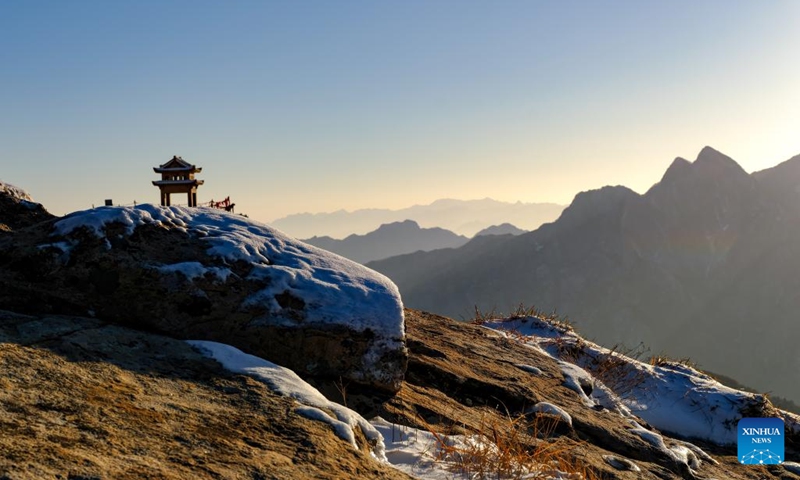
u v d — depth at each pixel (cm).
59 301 536
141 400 383
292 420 402
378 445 441
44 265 552
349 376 582
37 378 375
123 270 561
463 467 450
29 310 527
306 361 572
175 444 334
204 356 491
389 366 596
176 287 561
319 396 459
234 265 600
